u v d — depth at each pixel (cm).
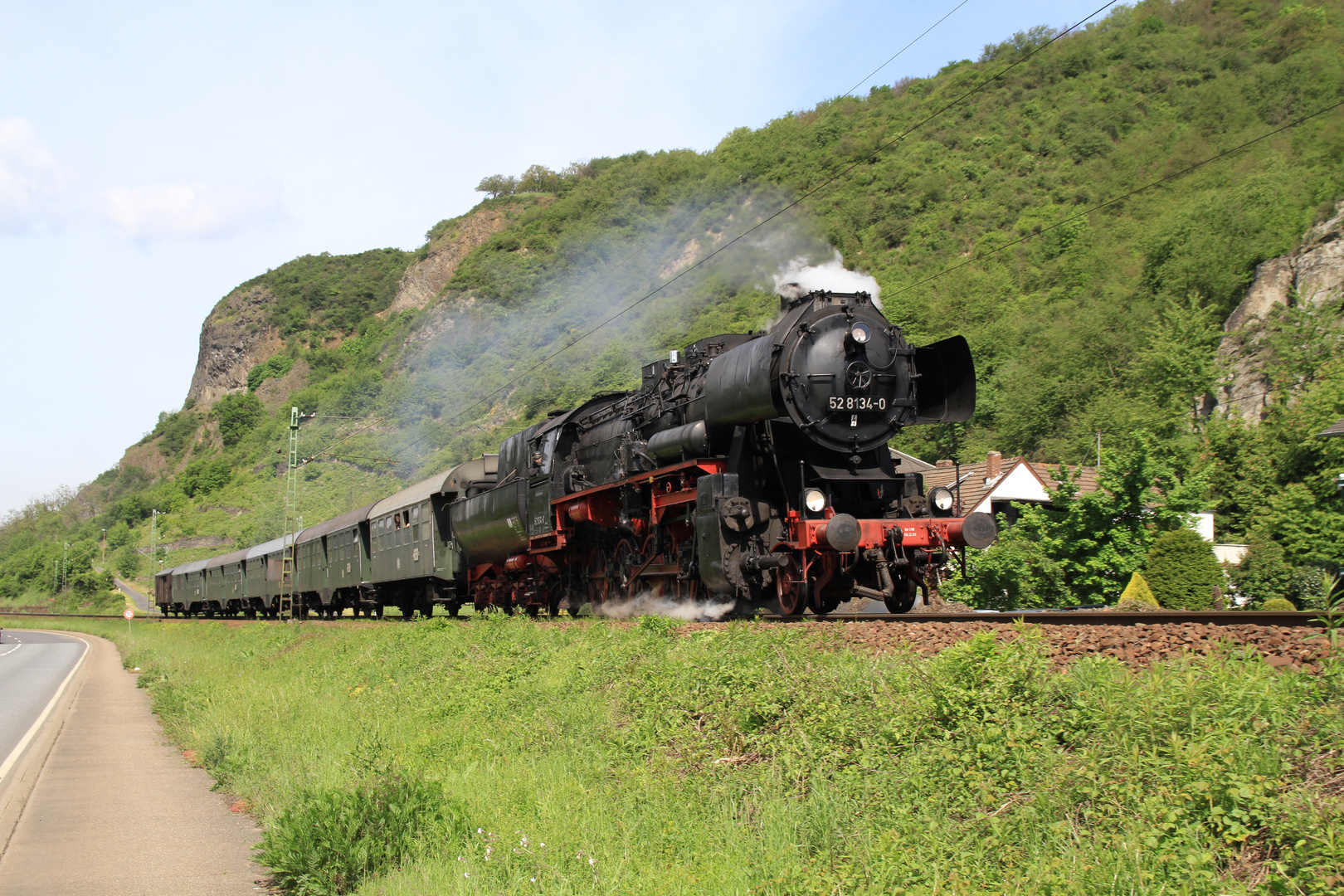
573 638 1344
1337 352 4028
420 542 2653
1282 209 5191
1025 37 10031
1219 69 8619
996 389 5538
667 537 1513
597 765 823
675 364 1576
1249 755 495
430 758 925
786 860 548
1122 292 5609
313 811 652
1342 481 2491
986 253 6862
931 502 1299
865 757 648
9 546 14738
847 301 1345
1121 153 7600
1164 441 3553
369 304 16550
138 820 796
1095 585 2142
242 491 11438
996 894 450
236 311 17275
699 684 901
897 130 9206
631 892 548
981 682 661
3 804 855
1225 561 2645
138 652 2961
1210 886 416
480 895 559
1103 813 499
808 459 1323
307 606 3953
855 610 1662
